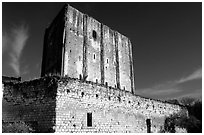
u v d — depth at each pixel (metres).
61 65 38.12
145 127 27.09
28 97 20.59
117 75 49.00
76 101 20.30
